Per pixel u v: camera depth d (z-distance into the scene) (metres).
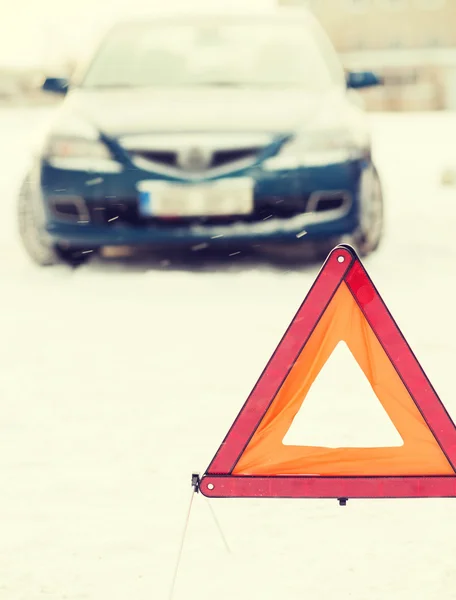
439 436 4.11
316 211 11.66
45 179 11.88
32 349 8.52
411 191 21.98
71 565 4.39
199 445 5.98
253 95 12.59
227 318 9.54
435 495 4.15
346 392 7.06
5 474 5.53
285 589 4.12
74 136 11.91
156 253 13.85
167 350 8.41
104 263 12.97
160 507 5.04
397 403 4.12
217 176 11.50
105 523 4.85
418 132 48.25
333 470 4.18
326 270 4.10
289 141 11.65
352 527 4.77
